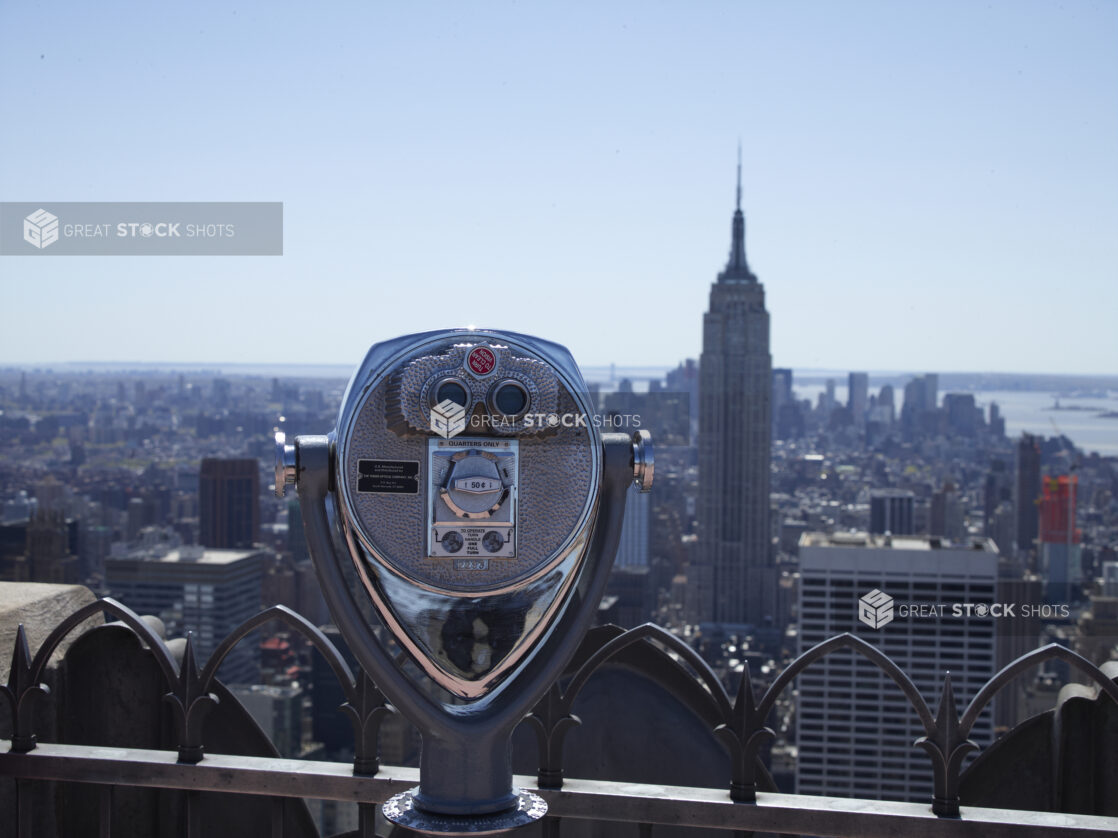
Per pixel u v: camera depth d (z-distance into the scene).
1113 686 1.98
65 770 2.21
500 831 1.65
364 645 1.63
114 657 2.57
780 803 2.05
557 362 1.69
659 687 2.61
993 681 2.02
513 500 1.64
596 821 2.53
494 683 1.68
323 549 1.63
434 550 1.62
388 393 1.62
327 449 1.63
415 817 1.68
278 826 2.19
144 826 2.62
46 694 2.24
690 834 2.50
